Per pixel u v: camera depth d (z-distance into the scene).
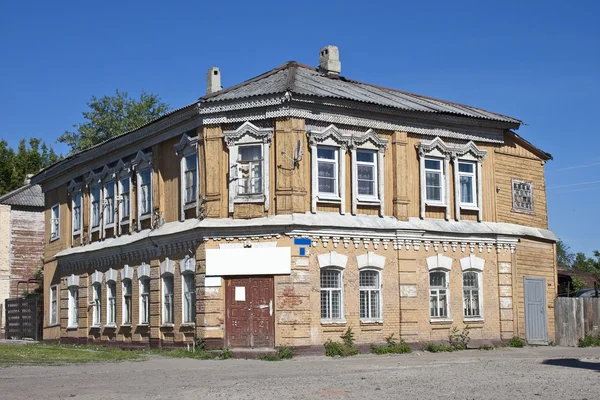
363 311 29.38
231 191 28.98
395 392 16.16
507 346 32.59
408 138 31.55
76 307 41.06
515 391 16.23
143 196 35.22
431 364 23.59
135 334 34.16
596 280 56.03
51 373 21.23
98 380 19.31
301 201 28.41
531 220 35.72
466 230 32.16
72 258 40.75
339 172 29.55
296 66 34.41
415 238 30.72
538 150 36.41
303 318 27.69
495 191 34.03
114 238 37.31
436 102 36.22
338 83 33.34
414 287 30.44
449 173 32.56
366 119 30.31
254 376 20.20
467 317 32.00
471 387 16.95
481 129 33.75
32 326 46.91
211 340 28.28
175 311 31.00
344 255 28.97
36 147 80.25
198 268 28.97
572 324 35.41
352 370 21.70
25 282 55.00
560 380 18.31
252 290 28.25
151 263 33.09
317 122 29.25
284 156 28.45
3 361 25.06
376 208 30.31
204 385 17.97
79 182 41.66
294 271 27.81
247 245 28.41
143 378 19.80
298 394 16.03
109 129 67.12
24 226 56.88
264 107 28.88
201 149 29.88
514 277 33.53
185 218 31.08
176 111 30.86
